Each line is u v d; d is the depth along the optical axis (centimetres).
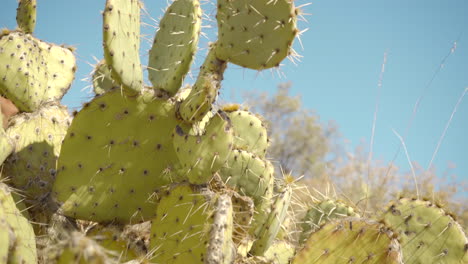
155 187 274
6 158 271
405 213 288
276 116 1577
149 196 272
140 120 275
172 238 252
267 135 321
